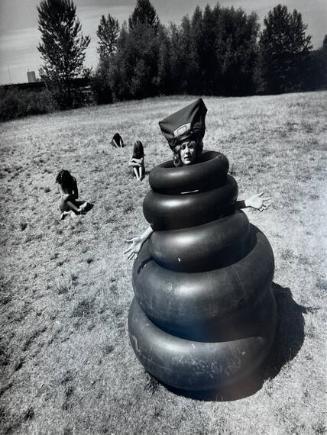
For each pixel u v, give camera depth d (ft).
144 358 13.19
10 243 27.96
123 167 39.52
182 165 12.80
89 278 21.83
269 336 13.03
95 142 52.19
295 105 61.77
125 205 30.35
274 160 34.35
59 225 29.19
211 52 137.18
